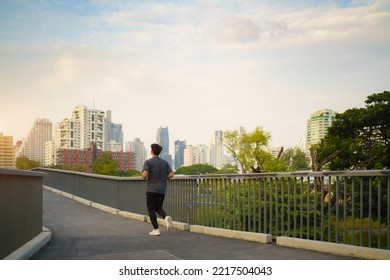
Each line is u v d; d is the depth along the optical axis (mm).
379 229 5629
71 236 8883
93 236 8859
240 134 49750
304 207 9250
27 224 6883
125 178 14484
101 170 93188
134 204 13664
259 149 48500
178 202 10633
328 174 6516
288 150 80812
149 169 9117
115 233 9461
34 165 135750
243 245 7340
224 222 8805
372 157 38719
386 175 5562
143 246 7367
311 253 6355
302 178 7035
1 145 185750
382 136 40969
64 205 17984
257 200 9016
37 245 6801
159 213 9250
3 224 5457
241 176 8375
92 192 18312
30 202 7121
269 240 7523
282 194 7434
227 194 8906
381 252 5523
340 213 9141
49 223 11883
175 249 7004
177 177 10430
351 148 38062
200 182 9719
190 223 10023
